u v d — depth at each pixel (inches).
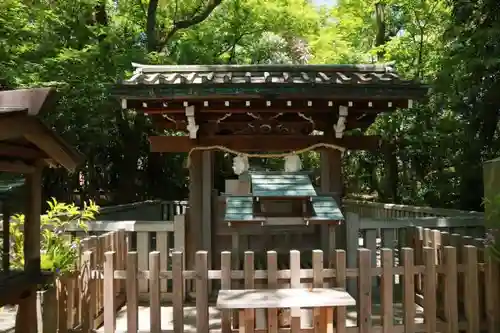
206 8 518.6
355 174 635.5
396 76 225.6
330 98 208.8
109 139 465.1
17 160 117.4
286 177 217.2
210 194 236.7
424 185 475.2
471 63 329.1
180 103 218.2
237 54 627.5
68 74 374.9
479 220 245.3
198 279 158.4
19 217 194.2
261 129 236.2
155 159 599.8
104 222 236.1
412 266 165.6
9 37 352.2
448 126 412.2
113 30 461.4
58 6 426.3
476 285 166.9
